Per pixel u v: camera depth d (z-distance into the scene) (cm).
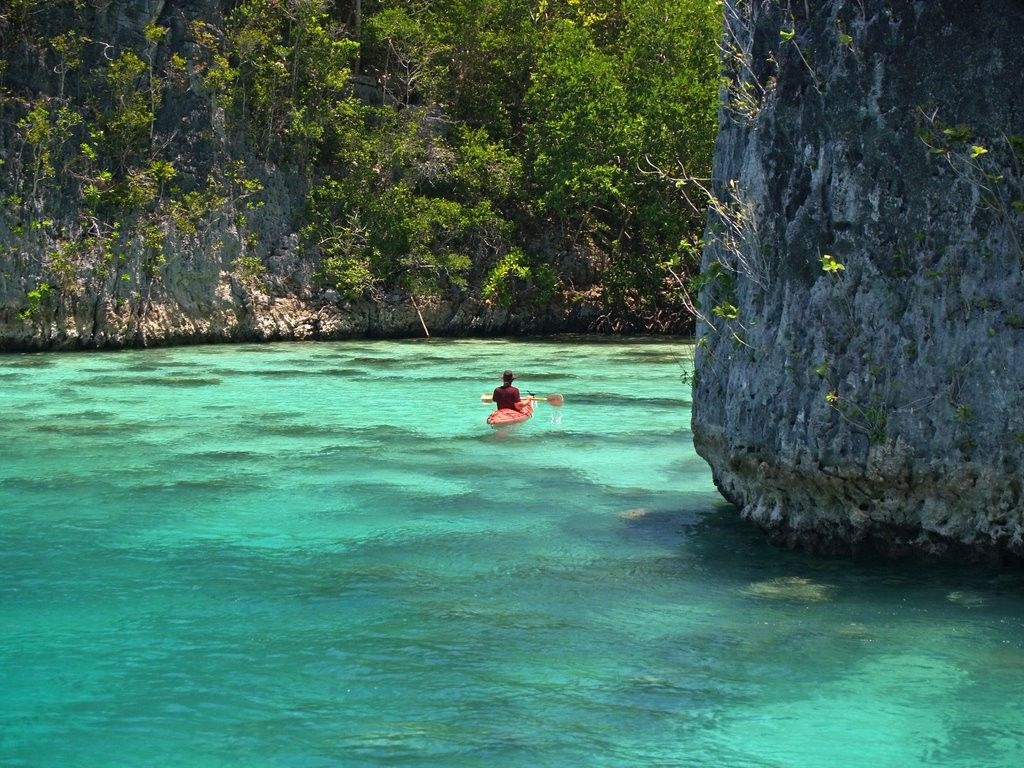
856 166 937
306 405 2133
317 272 3903
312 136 3903
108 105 3462
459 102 4491
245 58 3741
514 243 4300
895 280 930
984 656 805
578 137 4009
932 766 639
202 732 682
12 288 3247
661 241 4241
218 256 3647
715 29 3997
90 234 3397
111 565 1048
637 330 4362
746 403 1045
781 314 1002
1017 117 885
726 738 674
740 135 1095
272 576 1015
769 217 1011
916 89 912
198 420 1930
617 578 1002
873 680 762
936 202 911
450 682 761
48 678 769
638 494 1351
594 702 729
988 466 909
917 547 988
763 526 1105
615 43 4569
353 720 700
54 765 639
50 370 2734
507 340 3928
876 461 941
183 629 870
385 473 1475
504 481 1426
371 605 931
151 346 3500
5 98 3284
